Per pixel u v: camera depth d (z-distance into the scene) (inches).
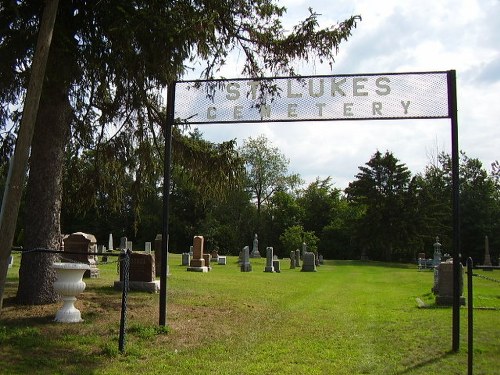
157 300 484.7
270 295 585.0
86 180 506.3
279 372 258.5
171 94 366.0
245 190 2610.7
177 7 404.2
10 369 247.1
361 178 2336.4
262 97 358.6
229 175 505.4
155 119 510.0
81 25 406.9
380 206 2256.4
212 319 402.9
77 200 509.0
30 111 268.8
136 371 255.6
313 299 569.9
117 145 495.5
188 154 510.0
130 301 468.1
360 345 321.7
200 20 390.6
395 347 315.0
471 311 257.1
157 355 286.8
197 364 270.5
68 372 248.5
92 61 393.7
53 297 412.2
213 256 1574.8
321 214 2684.5
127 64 401.1
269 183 2780.5
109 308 421.4
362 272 1268.5
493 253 2276.1
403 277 1047.6
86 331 330.0
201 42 420.2
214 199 551.5
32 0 377.1
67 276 356.2
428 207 2225.6
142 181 525.0
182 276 805.9
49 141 416.5
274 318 421.4
